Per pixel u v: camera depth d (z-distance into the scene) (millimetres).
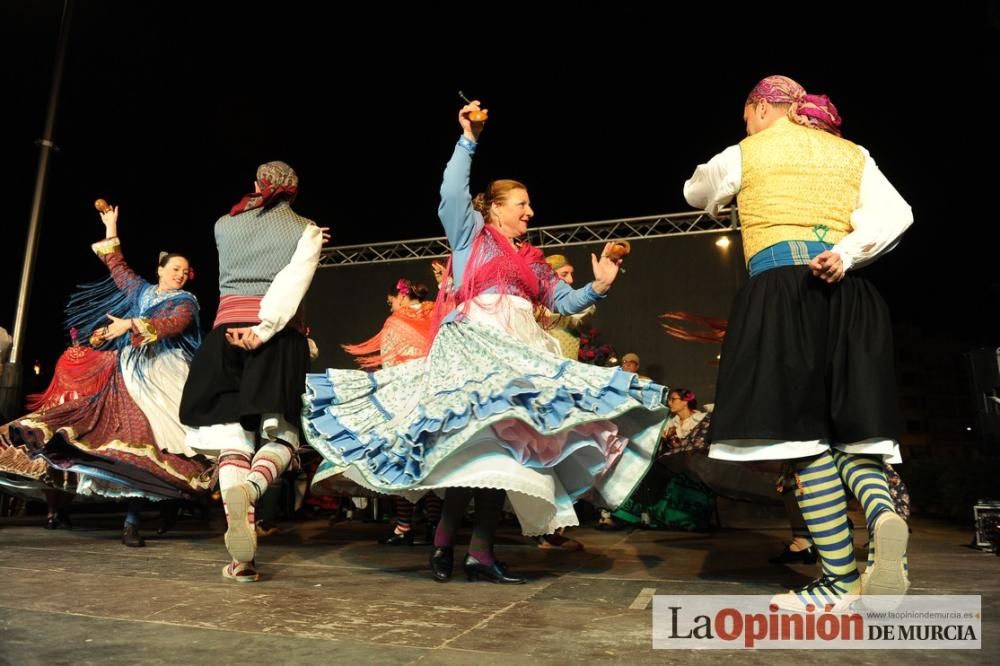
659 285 6445
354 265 7273
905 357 10539
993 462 4426
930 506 5188
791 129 2117
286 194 2756
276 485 4320
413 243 7203
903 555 1664
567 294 2664
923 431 10516
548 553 3285
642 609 1894
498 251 2547
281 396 2473
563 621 1749
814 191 2016
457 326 2453
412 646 1509
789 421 1839
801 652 1480
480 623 1724
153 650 1464
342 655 1436
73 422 3270
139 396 3383
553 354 2506
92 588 2137
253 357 2496
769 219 2025
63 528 4113
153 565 2617
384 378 2512
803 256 1968
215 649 1475
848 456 1910
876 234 1903
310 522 5230
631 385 2336
